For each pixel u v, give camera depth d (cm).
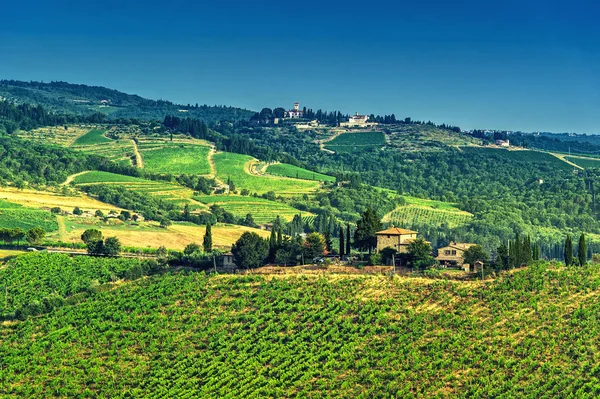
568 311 13012
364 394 11338
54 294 15788
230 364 12688
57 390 12419
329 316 13650
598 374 11162
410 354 12244
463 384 11362
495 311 13225
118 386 12481
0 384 12656
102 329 14238
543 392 10875
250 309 14388
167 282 15888
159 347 13562
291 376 12069
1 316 15012
